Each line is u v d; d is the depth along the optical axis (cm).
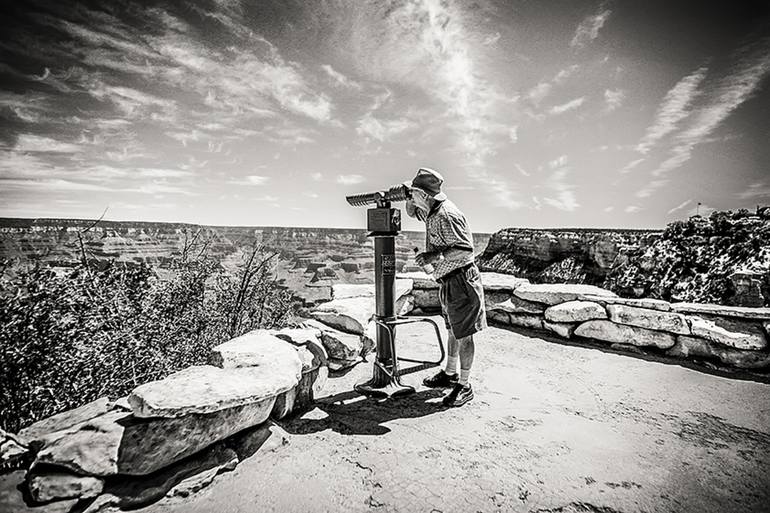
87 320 387
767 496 173
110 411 196
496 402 276
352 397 286
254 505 165
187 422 182
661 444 218
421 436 227
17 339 328
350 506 165
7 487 162
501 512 161
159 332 468
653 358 368
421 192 277
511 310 487
